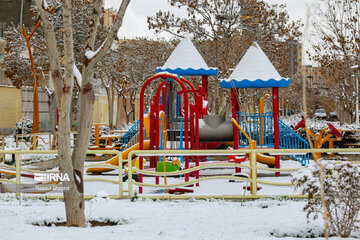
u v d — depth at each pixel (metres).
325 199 6.72
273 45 28.61
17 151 10.29
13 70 24.52
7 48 23.94
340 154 21.81
